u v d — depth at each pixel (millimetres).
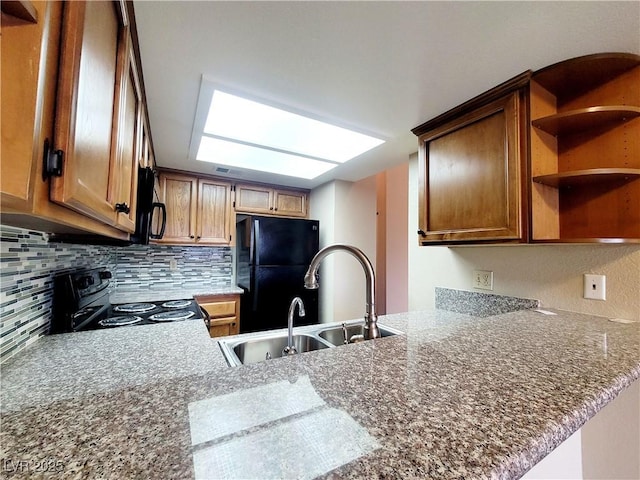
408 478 345
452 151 1598
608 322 1168
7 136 383
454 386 588
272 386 578
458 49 1132
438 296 2037
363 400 526
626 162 1206
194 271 3119
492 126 1403
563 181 1275
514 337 947
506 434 433
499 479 359
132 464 360
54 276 1347
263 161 2455
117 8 846
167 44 1120
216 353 1109
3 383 849
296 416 472
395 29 1035
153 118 1700
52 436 412
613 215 1238
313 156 2309
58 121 476
